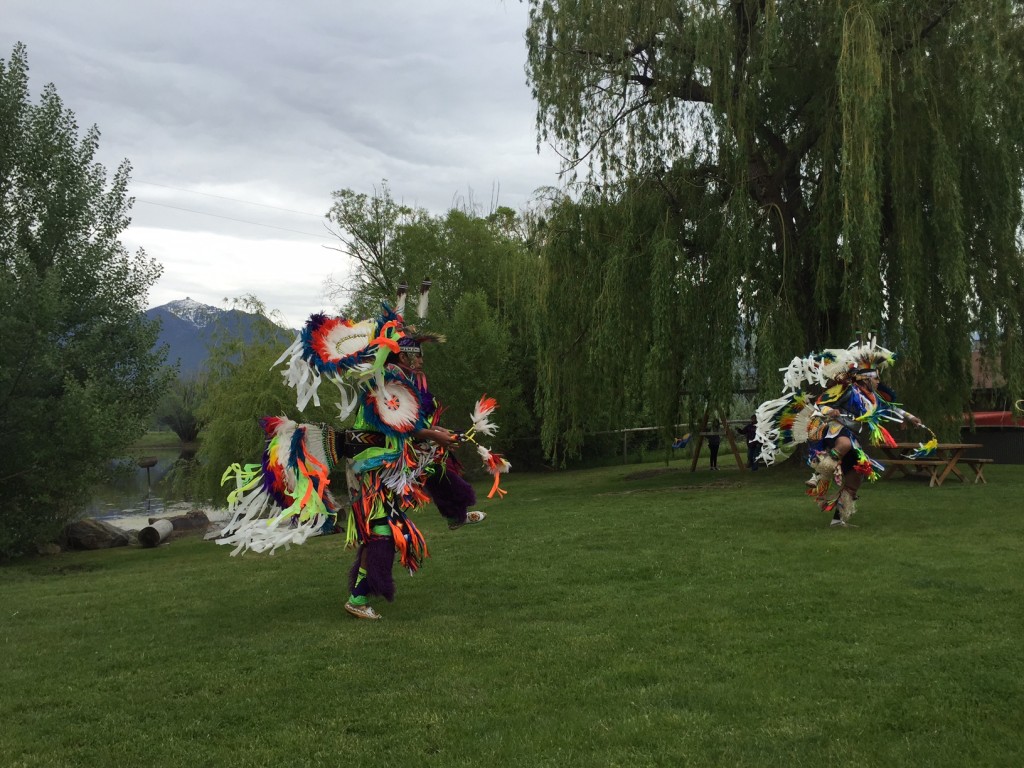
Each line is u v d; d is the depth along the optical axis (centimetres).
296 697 426
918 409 1397
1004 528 831
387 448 611
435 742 362
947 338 1388
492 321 2703
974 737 340
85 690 455
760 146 1659
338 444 618
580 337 1730
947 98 1388
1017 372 1387
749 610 550
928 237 1383
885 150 1383
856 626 500
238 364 1881
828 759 326
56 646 558
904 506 1026
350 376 610
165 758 358
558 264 1705
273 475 607
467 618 573
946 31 1405
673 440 1673
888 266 1412
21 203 1647
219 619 610
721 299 1490
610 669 445
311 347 609
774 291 1501
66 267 1591
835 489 1238
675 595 605
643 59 1664
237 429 1695
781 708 379
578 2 1622
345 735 375
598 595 623
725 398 1507
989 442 1802
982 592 566
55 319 1486
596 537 895
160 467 4203
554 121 1672
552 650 484
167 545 1585
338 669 466
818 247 1466
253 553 1007
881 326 1359
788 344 1430
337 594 685
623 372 1636
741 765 324
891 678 409
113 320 1622
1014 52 1420
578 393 1747
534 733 366
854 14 1357
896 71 1399
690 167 1619
